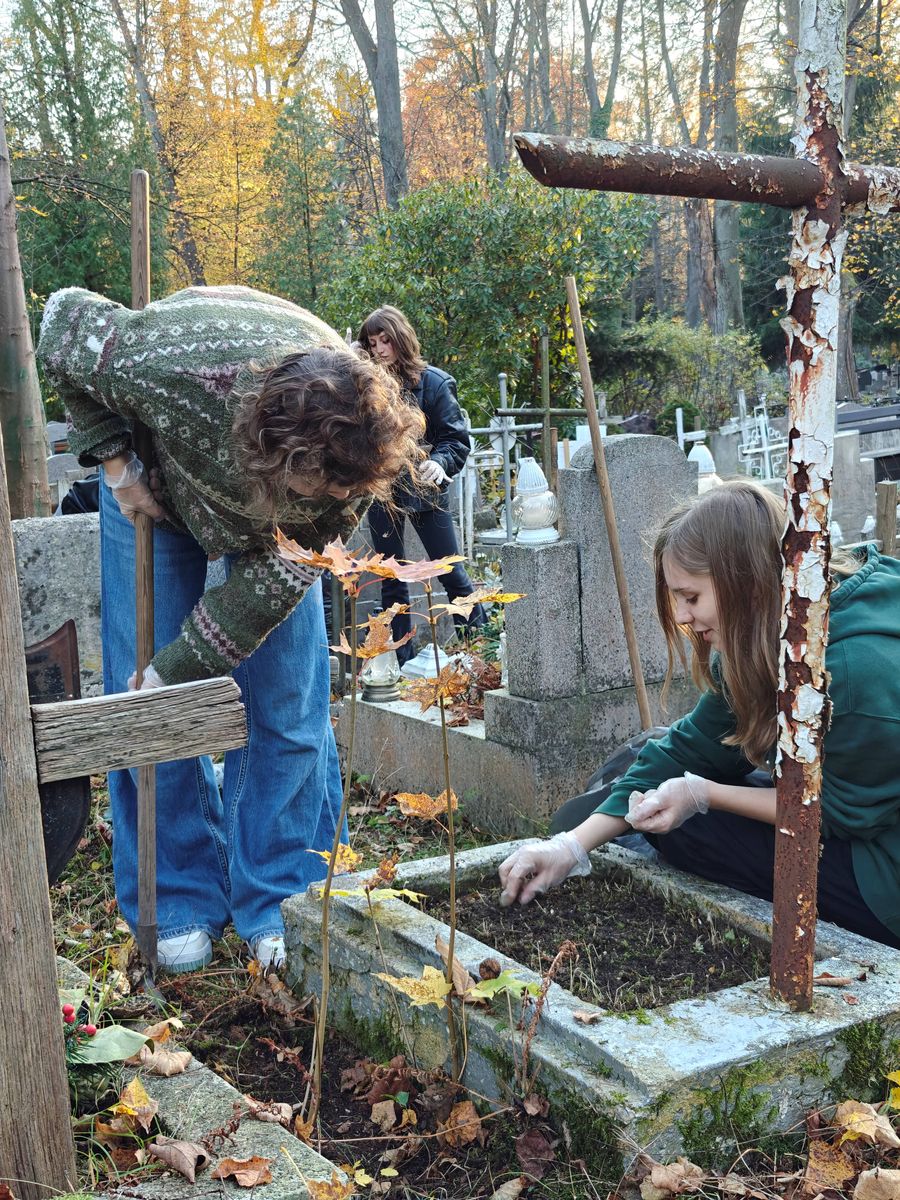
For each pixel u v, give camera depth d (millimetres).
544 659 3588
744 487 2178
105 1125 1729
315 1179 1585
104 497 2713
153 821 2590
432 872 2516
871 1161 1767
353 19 20969
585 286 12109
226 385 2092
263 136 24047
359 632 4719
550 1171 1760
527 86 27422
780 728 1813
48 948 1509
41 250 15594
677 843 2424
